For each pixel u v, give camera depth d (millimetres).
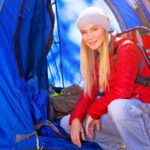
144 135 2246
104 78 2344
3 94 2434
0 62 2455
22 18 2547
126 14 3340
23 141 2420
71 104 3066
